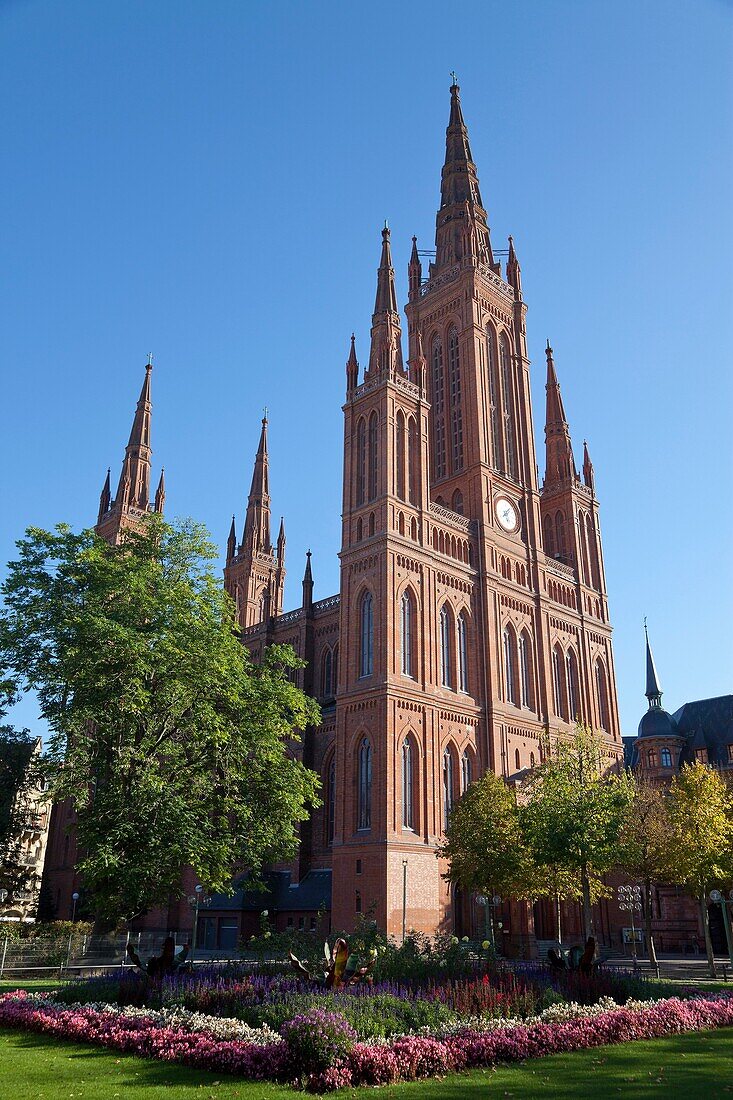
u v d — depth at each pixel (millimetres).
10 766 61344
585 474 110375
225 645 44406
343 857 69000
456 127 110750
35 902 90188
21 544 45094
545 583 94375
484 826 61281
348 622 75938
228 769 42969
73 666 39812
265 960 38750
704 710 112062
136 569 44031
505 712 81250
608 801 54281
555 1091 18781
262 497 139375
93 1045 24359
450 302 99500
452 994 26766
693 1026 29391
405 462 79688
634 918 84938
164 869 38000
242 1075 20203
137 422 114938
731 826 60375
